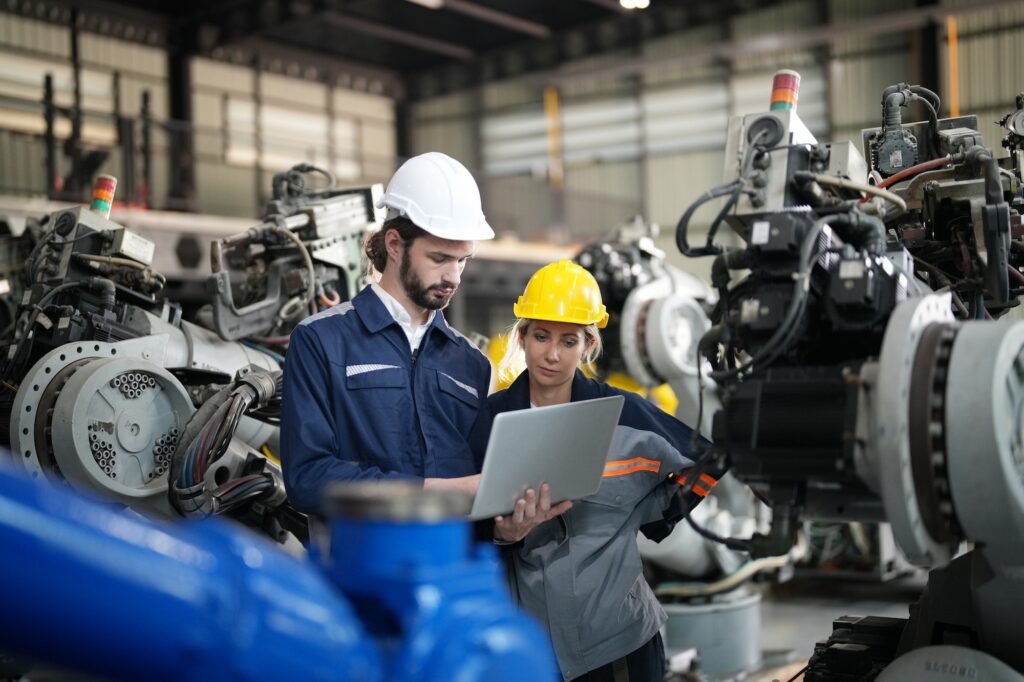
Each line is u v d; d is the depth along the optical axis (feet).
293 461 6.57
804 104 48.52
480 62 59.52
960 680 5.26
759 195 5.74
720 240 51.85
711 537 6.02
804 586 22.11
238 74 54.95
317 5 48.73
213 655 2.76
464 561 3.55
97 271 10.11
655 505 7.12
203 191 53.16
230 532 3.02
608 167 55.98
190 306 30.81
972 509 4.73
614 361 15.98
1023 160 7.89
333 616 3.08
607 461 6.91
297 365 6.76
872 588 21.85
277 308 10.70
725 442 5.44
